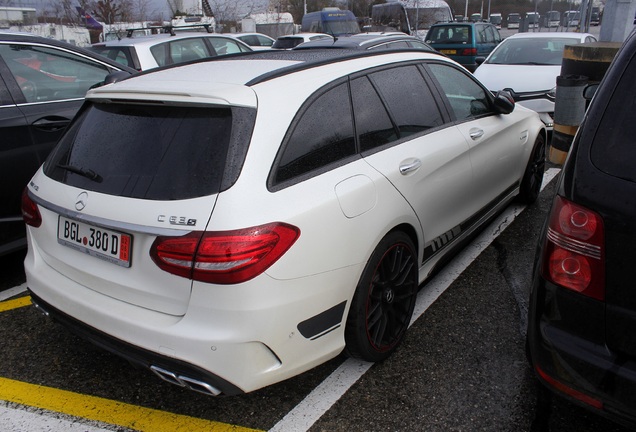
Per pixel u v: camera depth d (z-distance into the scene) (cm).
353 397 263
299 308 224
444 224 332
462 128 357
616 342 192
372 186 262
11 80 396
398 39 772
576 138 206
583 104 598
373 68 305
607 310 191
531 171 479
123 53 767
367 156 275
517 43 907
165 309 223
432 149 316
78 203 239
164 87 243
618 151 190
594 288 192
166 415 257
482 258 403
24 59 412
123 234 227
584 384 196
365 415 252
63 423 254
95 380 284
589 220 191
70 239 249
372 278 264
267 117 232
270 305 213
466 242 384
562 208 200
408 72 333
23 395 274
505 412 250
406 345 301
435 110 342
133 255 226
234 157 219
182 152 227
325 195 238
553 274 204
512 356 289
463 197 352
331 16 1936
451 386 268
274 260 213
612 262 188
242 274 206
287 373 229
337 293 241
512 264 392
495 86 789
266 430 246
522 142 447
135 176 231
